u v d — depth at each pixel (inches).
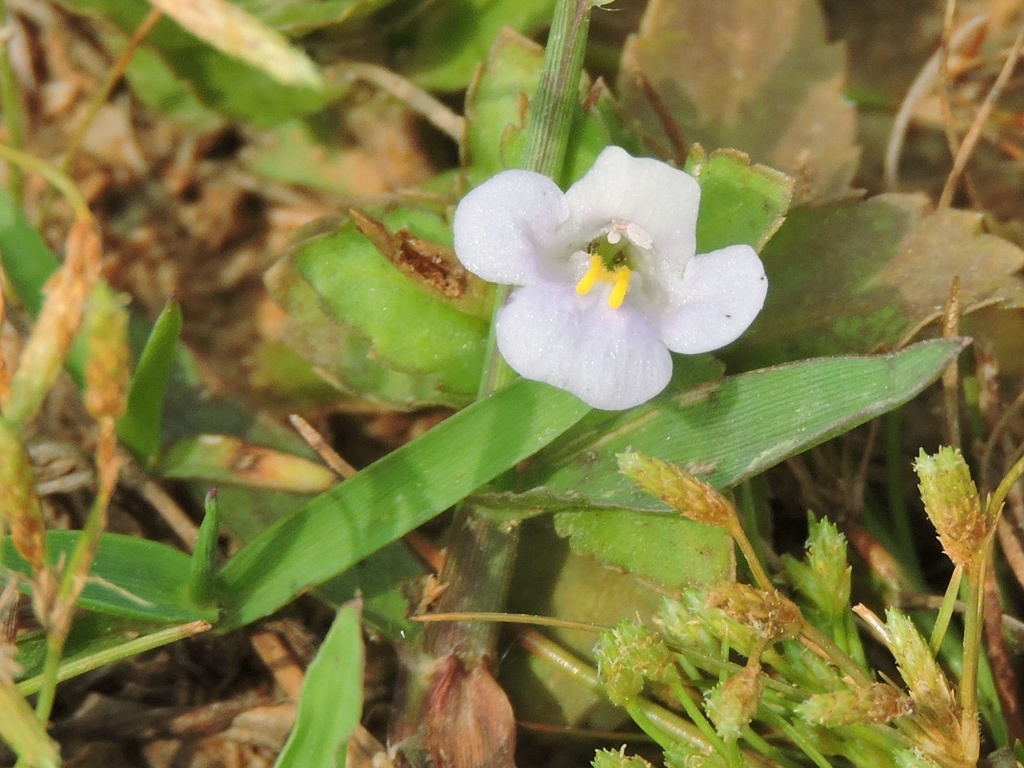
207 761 2.1
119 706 2.1
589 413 2.1
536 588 2.1
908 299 2.2
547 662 2.1
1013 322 2.4
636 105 2.5
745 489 2.1
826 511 2.3
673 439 2.0
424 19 2.6
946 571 2.4
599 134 2.1
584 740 2.1
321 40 2.6
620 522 2.0
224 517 2.2
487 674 2.0
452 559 2.1
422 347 2.2
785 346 2.3
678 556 2.0
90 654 2.0
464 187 2.3
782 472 2.4
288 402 2.5
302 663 2.2
